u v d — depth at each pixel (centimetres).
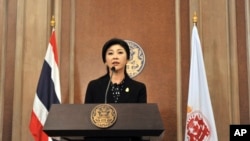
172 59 600
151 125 257
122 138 268
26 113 576
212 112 524
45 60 551
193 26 582
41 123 529
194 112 525
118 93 364
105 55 369
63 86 592
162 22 612
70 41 605
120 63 360
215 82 579
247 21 599
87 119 263
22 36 597
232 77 586
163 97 589
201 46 591
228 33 593
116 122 260
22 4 608
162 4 617
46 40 598
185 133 536
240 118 577
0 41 593
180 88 585
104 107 263
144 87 371
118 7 618
